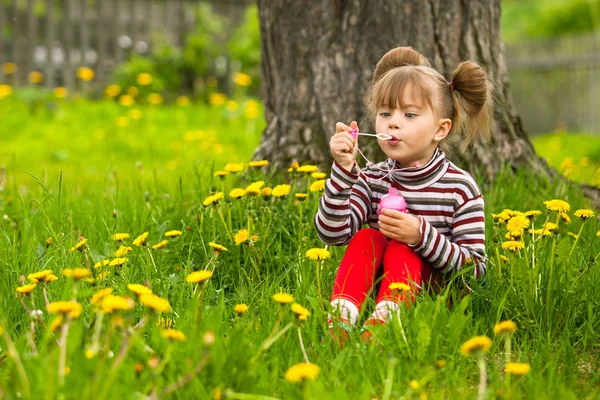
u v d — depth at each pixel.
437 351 2.55
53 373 2.12
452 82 3.32
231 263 3.77
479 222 3.18
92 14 16.61
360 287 2.99
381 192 3.33
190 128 10.65
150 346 2.62
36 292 3.11
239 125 10.91
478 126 3.45
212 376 2.24
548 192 4.91
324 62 4.99
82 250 3.27
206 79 14.25
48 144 9.37
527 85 17.25
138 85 13.34
